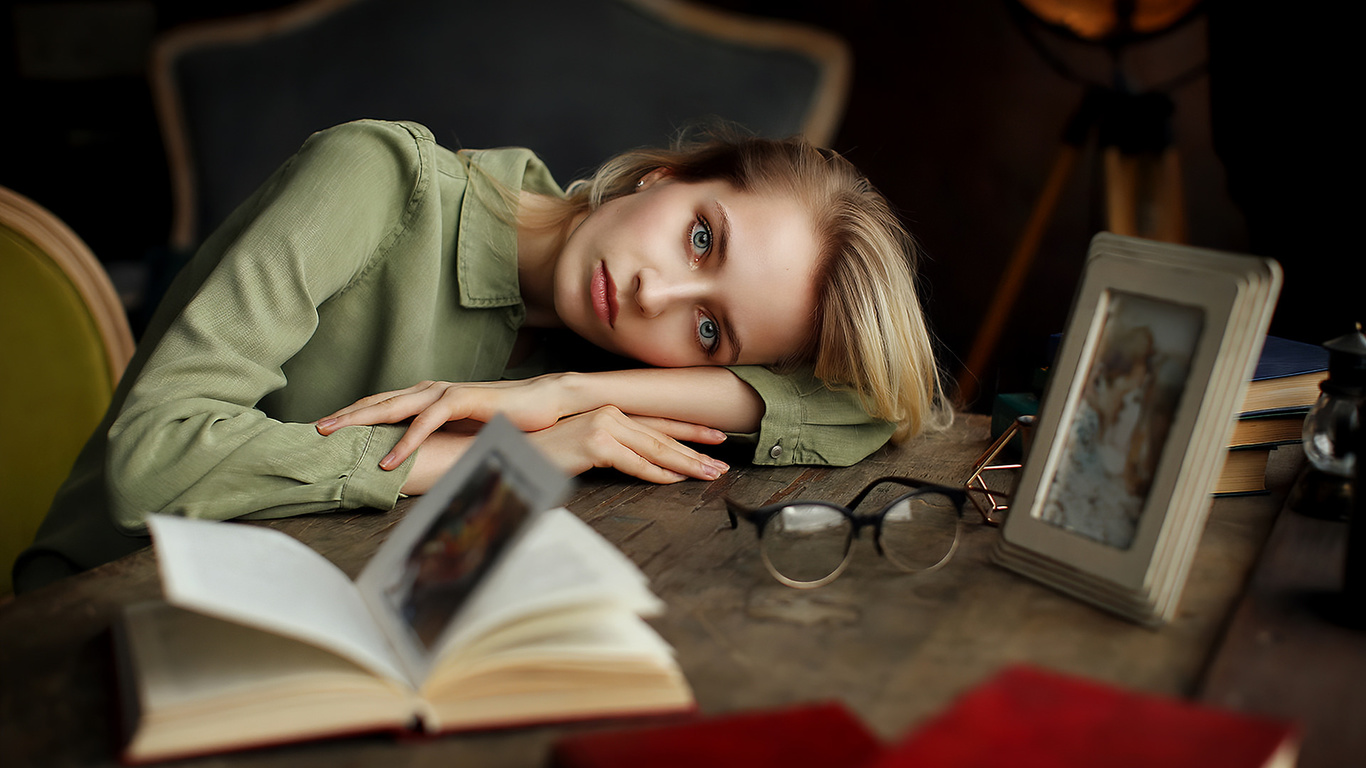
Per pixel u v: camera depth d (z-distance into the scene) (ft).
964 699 1.64
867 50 10.30
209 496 3.09
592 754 1.62
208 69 10.55
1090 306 2.63
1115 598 2.42
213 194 10.58
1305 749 1.77
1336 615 2.31
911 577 2.69
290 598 1.97
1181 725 1.57
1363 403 2.25
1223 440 2.34
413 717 1.87
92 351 4.70
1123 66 8.62
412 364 4.22
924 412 4.29
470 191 4.41
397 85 10.36
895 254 4.21
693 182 4.21
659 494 3.50
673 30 10.16
